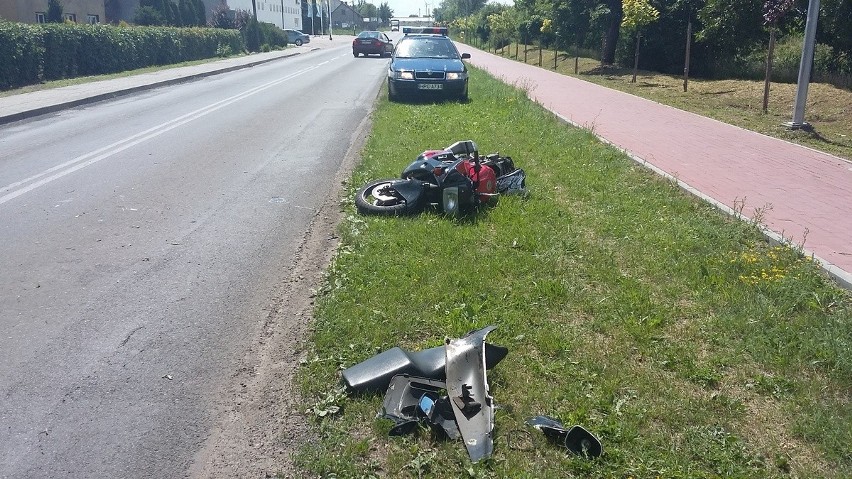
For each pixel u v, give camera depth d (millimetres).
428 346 4301
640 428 3453
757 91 16703
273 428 3539
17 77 20250
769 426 3508
